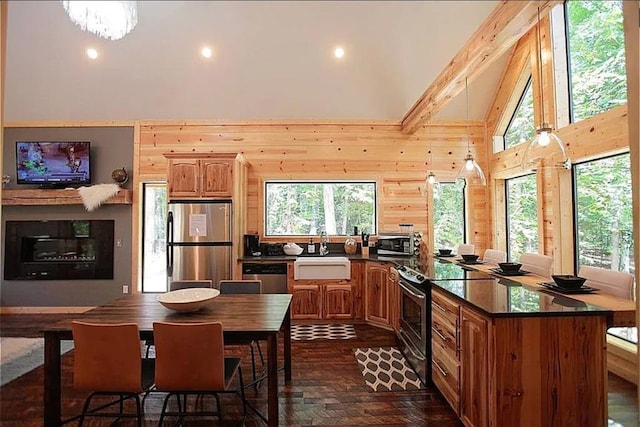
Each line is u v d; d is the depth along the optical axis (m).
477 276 3.12
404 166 5.61
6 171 5.43
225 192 4.72
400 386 3.06
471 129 5.67
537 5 2.30
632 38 1.56
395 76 5.00
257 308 2.68
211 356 2.06
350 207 5.69
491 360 1.98
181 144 5.53
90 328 2.07
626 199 3.37
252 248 5.26
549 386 1.96
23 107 5.29
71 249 5.46
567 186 3.96
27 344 4.07
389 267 4.46
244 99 5.29
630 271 3.31
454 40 4.60
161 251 5.67
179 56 4.75
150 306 2.73
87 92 5.15
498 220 5.45
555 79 4.06
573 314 1.97
